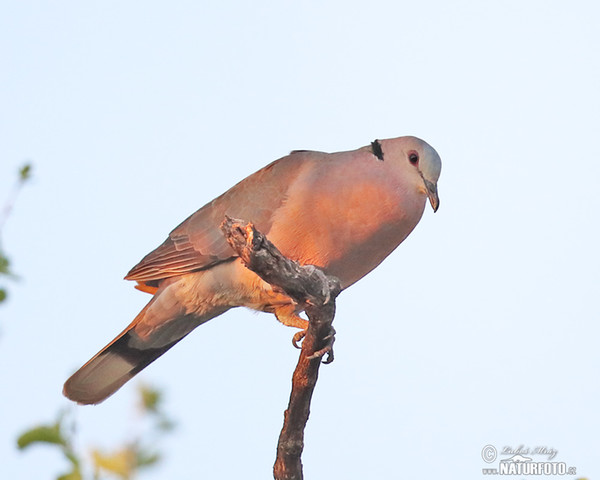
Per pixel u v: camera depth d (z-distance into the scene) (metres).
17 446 5.08
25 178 7.15
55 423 5.09
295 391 8.97
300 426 9.07
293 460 9.13
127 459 4.80
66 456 4.91
